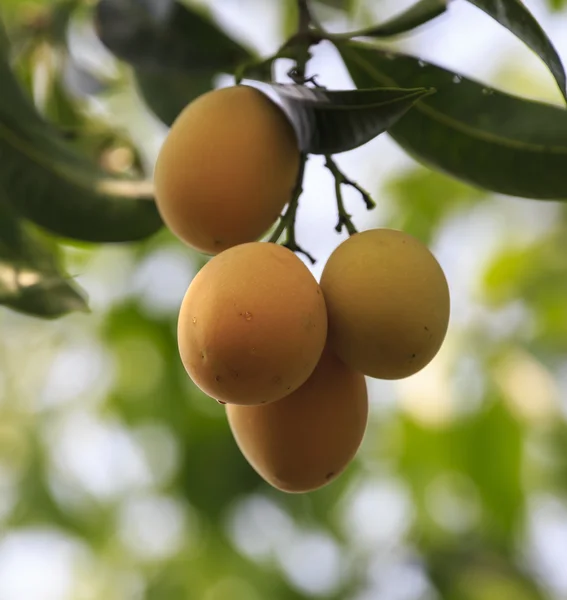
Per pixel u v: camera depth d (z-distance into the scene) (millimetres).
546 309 3598
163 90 2275
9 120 2133
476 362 3408
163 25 2111
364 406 1562
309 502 3596
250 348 1302
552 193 1702
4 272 2000
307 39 1733
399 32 1716
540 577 3859
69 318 3750
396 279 1412
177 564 3865
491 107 1722
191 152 1512
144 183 2172
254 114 1542
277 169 1542
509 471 3295
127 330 3512
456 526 3893
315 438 1503
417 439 3334
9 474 4070
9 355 3932
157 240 3404
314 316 1351
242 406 1547
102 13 2137
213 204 1508
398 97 1426
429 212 3771
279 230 1584
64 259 3387
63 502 4031
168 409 3453
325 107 1496
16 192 2123
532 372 3377
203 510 3363
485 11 1454
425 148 1786
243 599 3746
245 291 1315
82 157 2201
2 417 4008
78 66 2768
